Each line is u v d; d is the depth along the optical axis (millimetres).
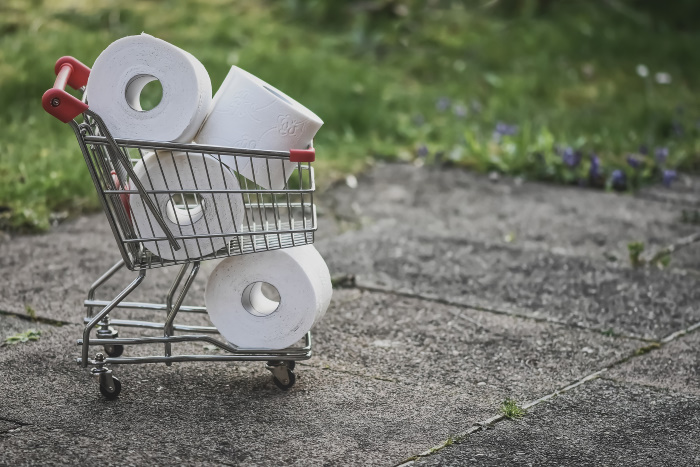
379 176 8023
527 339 4680
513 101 10297
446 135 9047
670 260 6098
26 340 4422
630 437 3615
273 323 3896
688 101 10727
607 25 13531
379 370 4250
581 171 8164
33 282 5289
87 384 3967
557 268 5828
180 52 3547
